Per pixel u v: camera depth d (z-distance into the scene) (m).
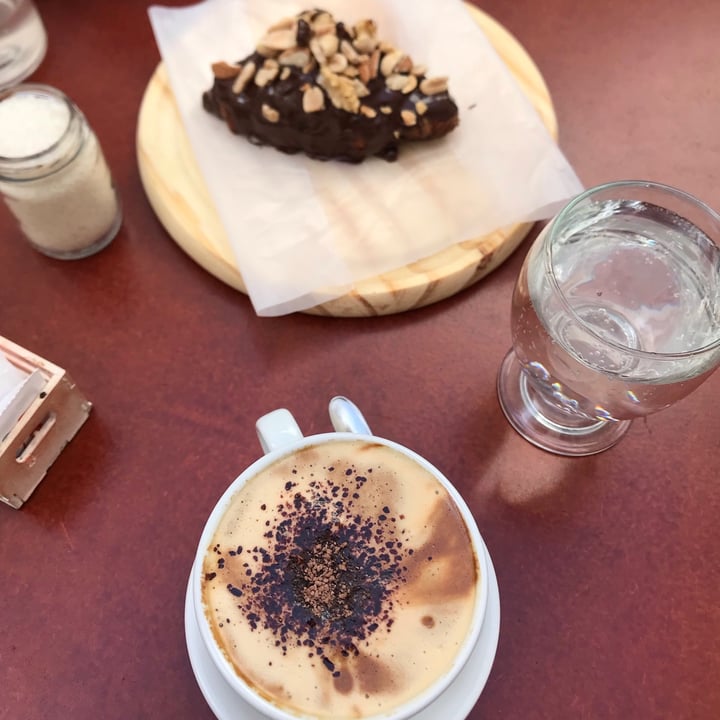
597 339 0.28
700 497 0.35
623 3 0.49
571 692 0.31
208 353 0.38
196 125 0.43
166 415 0.37
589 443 0.36
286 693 0.25
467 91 0.44
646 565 0.34
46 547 0.34
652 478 0.35
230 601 0.26
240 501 0.28
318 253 0.39
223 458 0.36
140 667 0.32
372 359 0.38
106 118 0.45
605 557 0.34
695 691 0.31
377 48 0.42
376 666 0.25
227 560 0.27
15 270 0.40
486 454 0.36
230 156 0.42
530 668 0.31
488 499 0.35
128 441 0.36
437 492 0.28
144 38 0.47
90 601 0.33
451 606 0.26
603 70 0.46
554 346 0.30
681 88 0.46
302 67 0.41
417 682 0.25
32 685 0.31
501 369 0.38
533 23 0.48
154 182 0.41
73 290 0.40
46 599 0.33
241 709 0.27
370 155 0.42
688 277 0.34
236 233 0.39
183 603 0.33
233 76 0.41
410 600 0.26
